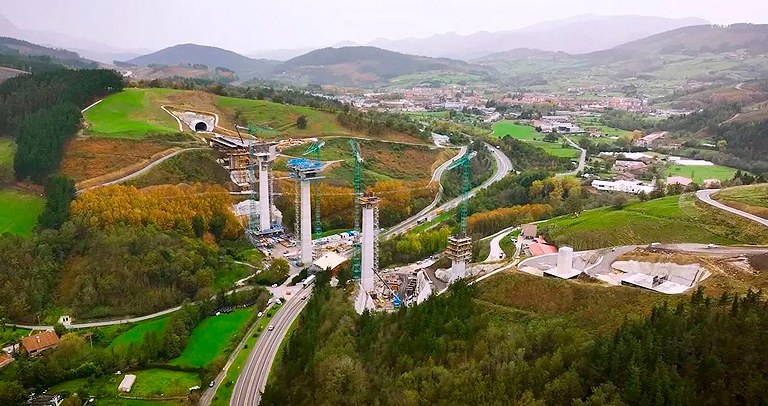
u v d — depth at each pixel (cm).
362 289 19200
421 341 12681
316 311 16412
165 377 15550
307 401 12388
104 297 18862
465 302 14575
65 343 15938
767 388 8875
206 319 18925
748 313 10544
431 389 10994
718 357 9638
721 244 17962
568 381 10088
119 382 15288
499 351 11544
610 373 10012
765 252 15588
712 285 13850
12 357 15912
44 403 14075
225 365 16012
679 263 15350
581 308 14075
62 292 18988
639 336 10650
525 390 10269
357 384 12088
